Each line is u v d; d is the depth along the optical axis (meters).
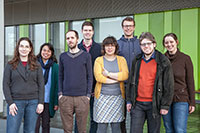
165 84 3.23
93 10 9.38
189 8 7.75
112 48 3.70
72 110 3.79
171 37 3.39
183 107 3.35
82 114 3.75
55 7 10.22
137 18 8.62
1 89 4.40
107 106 3.70
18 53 3.34
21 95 3.30
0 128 5.17
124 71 3.70
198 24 7.65
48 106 4.16
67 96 3.73
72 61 3.73
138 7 8.48
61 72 3.84
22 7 11.03
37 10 10.66
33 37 10.93
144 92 3.32
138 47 4.02
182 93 3.36
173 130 3.49
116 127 3.78
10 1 11.28
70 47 3.75
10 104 3.25
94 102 3.84
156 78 3.25
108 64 3.77
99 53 4.19
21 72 3.29
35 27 10.88
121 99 3.75
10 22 11.41
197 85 7.79
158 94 3.24
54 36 10.41
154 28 8.33
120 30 8.98
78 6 9.71
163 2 8.05
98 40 9.46
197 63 7.73
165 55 3.54
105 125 3.79
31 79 3.35
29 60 3.37
